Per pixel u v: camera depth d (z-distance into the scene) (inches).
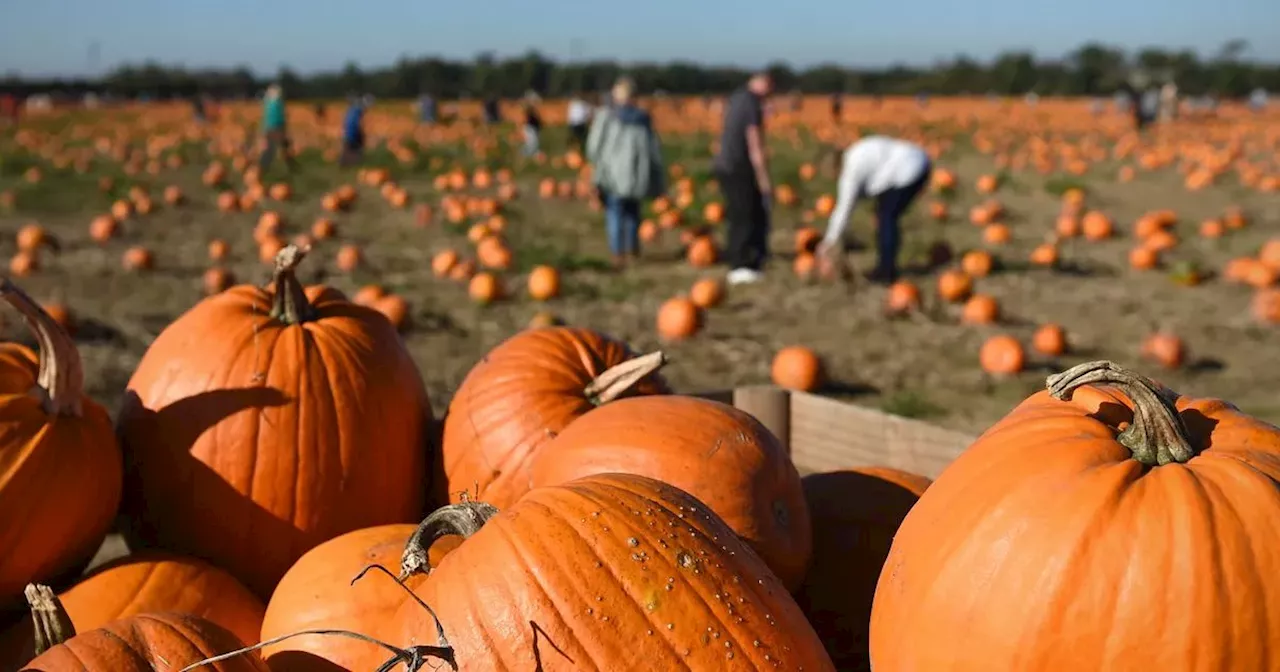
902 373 365.1
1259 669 74.7
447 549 110.3
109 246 676.1
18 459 115.7
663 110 2787.9
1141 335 424.8
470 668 79.9
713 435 115.6
